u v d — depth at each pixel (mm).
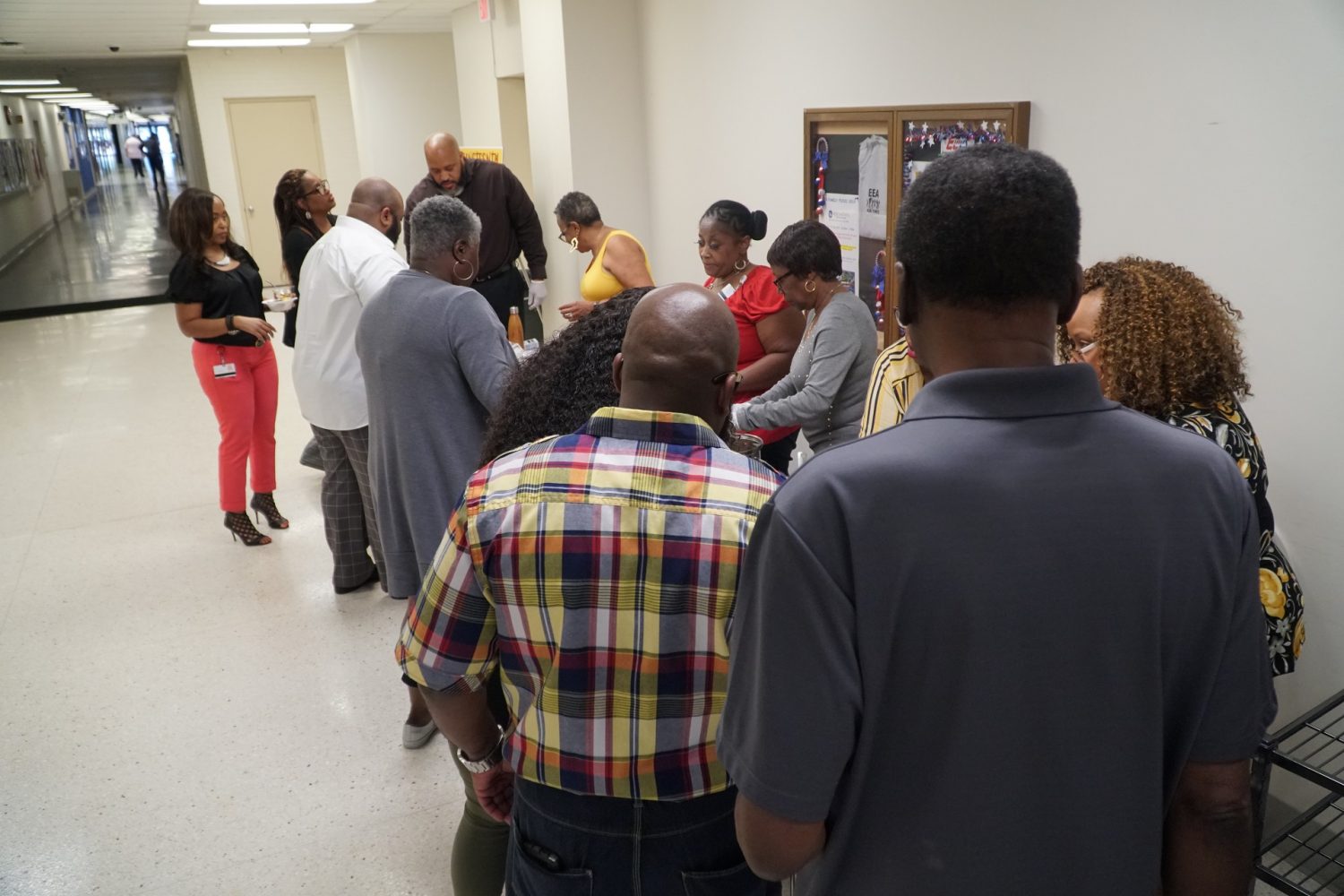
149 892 2111
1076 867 762
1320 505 1790
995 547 699
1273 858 1963
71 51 9648
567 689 1076
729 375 1104
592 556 1040
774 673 748
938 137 2699
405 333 2123
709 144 4191
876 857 789
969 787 740
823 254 2334
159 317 9703
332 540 3461
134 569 3783
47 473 4914
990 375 721
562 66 4730
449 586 1112
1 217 12367
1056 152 2307
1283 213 1777
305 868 2178
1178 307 1459
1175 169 1993
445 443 2168
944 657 717
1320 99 1687
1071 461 711
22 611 3449
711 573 1024
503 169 4984
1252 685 789
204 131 10781
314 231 4176
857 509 711
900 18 2826
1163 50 1986
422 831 2297
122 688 2943
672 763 1080
